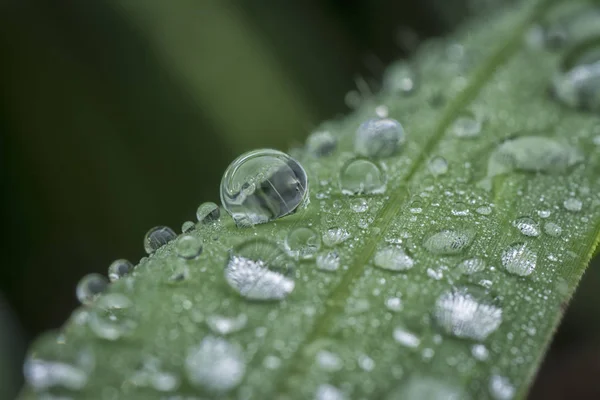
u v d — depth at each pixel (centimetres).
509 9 7
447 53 7
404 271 5
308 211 6
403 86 7
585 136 6
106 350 5
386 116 6
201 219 6
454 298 5
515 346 5
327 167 6
